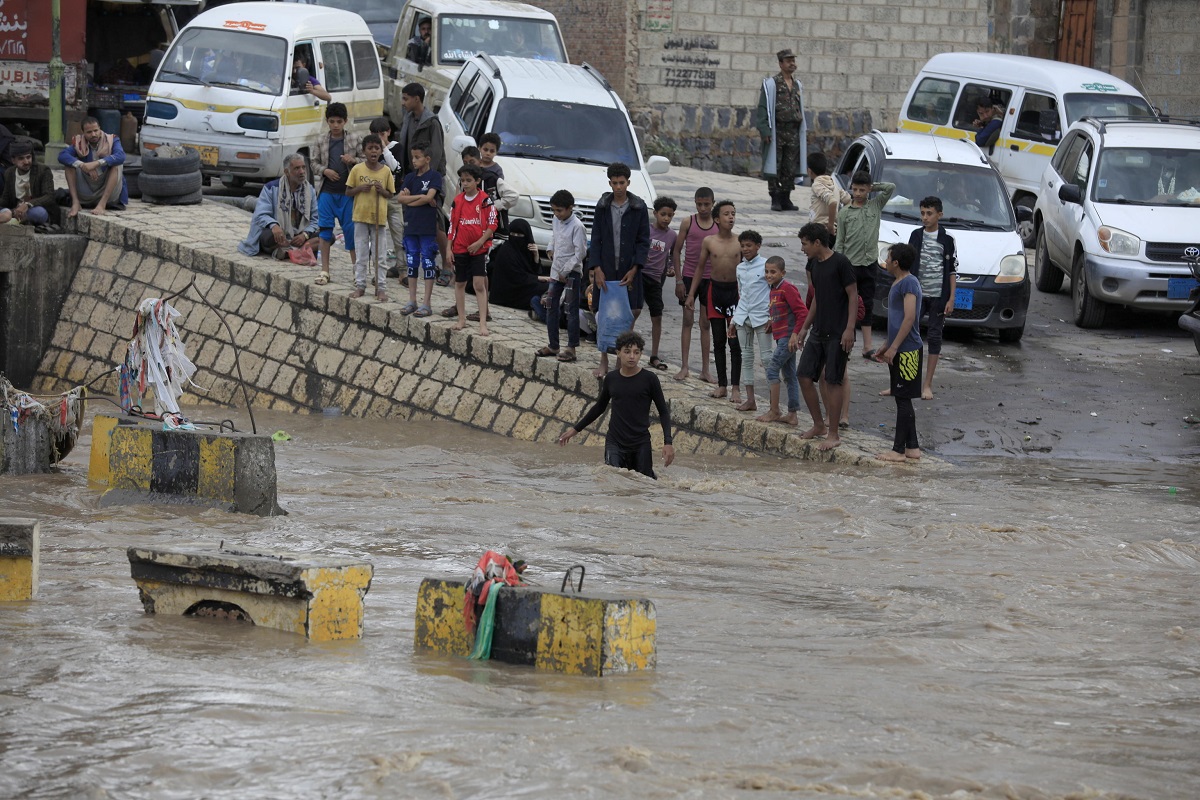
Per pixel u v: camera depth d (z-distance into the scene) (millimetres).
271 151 50188
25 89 56375
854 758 13062
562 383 38156
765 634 18422
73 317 46812
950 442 36062
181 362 30000
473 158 40562
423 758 12641
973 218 44469
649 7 78500
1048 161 55688
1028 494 30562
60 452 31297
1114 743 13953
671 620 19016
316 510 26938
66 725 13531
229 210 50188
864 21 81812
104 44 63469
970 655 17625
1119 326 47156
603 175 44500
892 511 28359
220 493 26562
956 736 14016
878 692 15664
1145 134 48312
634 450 31859
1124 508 29031
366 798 11625
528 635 16703
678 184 67688
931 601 20562
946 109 60781
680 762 12758
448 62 56719
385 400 41094
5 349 46188
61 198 48438
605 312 36875
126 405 29797
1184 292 44469
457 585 17156
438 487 30031
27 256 46000
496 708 14562
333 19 55188
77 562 21781
